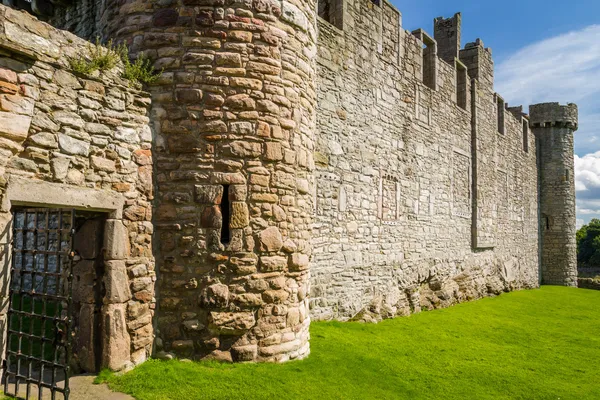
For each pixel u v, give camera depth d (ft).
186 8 17.70
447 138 47.06
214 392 14.87
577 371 24.49
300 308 19.29
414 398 17.89
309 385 16.69
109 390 14.53
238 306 17.42
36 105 13.52
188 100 17.43
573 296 64.64
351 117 31.91
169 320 17.17
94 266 16.05
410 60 40.09
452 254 47.70
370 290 33.37
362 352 22.56
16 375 13.53
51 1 25.93
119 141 16.11
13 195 12.80
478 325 35.17
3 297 12.57
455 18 51.52
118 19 18.75
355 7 32.78
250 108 17.83
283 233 18.45
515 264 67.77
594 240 143.23
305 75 19.93
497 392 19.88
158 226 17.30
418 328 31.50
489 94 58.59
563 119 82.94
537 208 81.30
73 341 16.35
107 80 15.85
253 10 18.12
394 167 37.01
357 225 32.19
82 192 14.75
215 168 17.47
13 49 12.77
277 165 18.37
